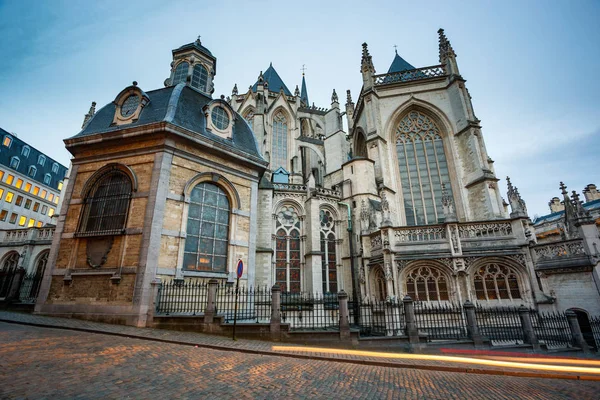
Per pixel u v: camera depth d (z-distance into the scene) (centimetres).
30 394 441
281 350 935
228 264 1647
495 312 1407
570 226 1591
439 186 2683
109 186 1548
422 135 2877
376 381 670
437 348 1158
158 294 1293
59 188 5631
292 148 4103
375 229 2066
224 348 896
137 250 1359
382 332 1466
